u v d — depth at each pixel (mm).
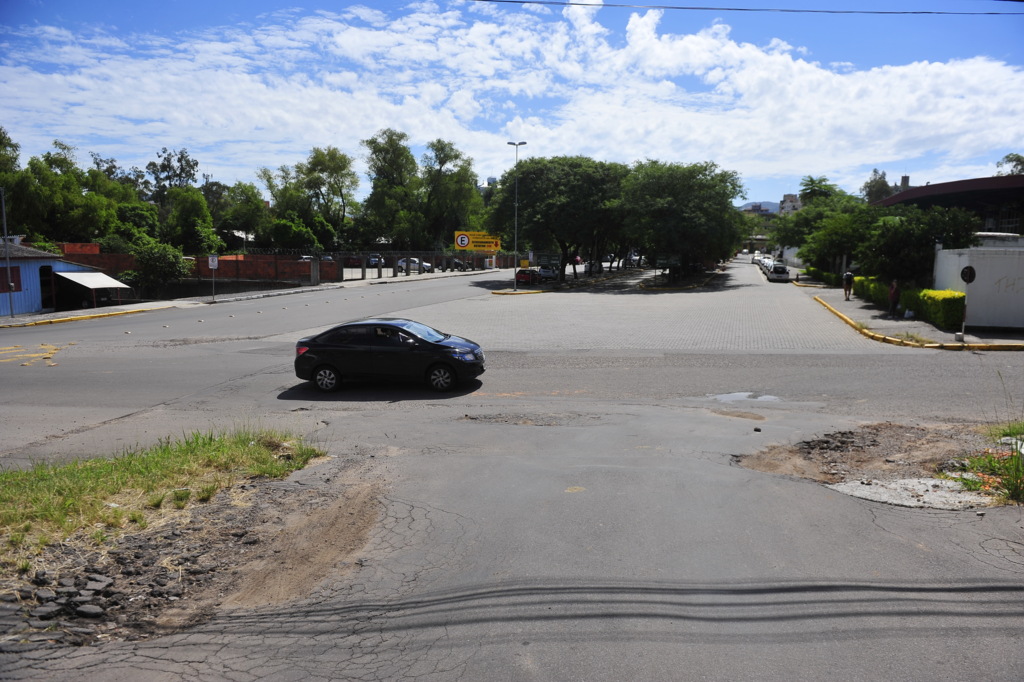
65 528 5426
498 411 12211
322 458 8648
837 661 3740
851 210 59781
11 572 4723
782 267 53938
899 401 12094
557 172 55875
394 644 4031
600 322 26469
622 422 10875
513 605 4465
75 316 31656
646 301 36344
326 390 14508
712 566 5027
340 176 91250
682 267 55219
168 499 6465
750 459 8398
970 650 3836
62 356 19906
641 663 3744
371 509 6453
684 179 48062
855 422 10414
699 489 6934
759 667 3691
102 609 4406
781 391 13453
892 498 6695
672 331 23297
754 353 18219
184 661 3859
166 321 29906
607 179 55125
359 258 79250
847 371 15195
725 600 4477
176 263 48562
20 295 36656
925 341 18500
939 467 7762
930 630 4055
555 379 15445
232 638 4129
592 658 3803
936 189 38531
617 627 4148
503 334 23297
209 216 81875
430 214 91000
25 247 39250
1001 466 7266
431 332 15297
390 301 37875
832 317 26453
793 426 10180
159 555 5215
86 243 68875
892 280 27328
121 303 42531
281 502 6605
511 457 8570
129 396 14281
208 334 24984
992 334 19781
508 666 3748
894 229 27031
